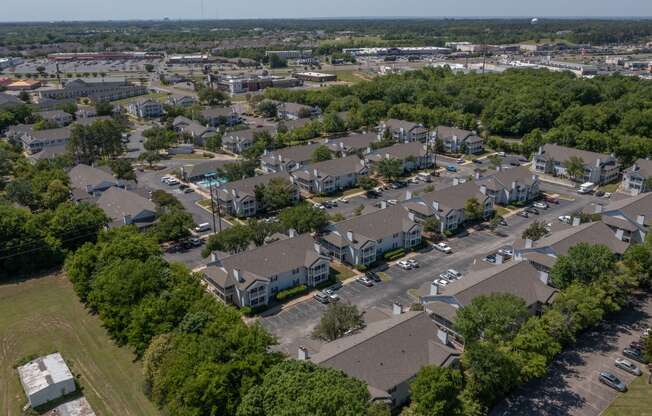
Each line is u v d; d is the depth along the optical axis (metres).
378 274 96.06
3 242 96.25
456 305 72.56
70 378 66.06
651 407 60.84
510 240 109.75
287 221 102.38
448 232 112.00
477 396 58.97
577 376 66.56
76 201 125.62
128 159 172.00
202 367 56.78
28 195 125.88
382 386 58.47
